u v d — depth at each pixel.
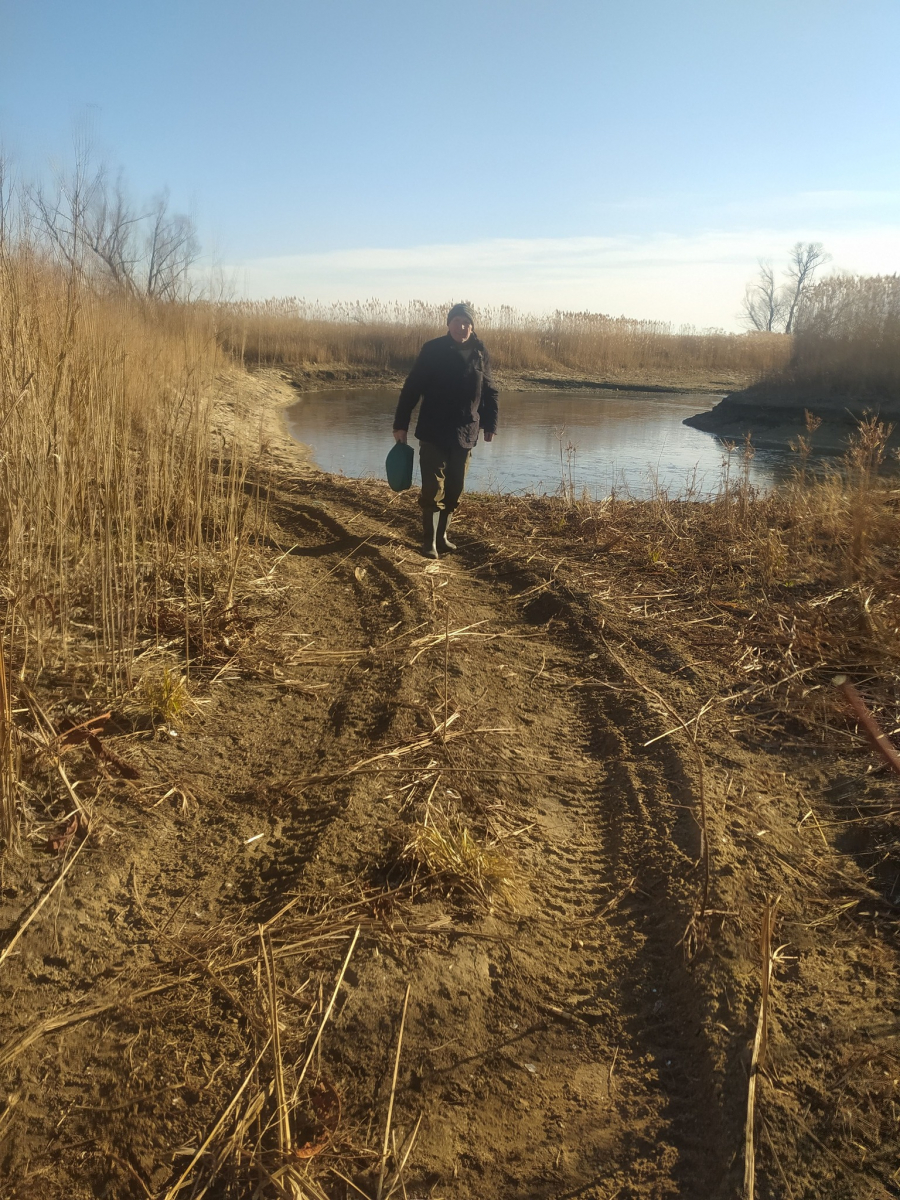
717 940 2.57
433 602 5.44
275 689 4.23
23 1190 1.86
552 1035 2.33
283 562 6.16
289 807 3.23
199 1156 1.94
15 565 4.05
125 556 4.56
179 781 3.35
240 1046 2.21
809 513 6.94
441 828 3.06
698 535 7.05
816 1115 2.03
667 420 21.05
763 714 4.02
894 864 2.96
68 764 3.32
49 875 2.76
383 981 2.41
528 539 7.09
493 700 4.18
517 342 33.84
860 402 19.48
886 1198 1.84
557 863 3.04
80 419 4.98
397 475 6.39
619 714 4.07
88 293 4.99
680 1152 2.00
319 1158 1.96
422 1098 2.12
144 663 4.22
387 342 33.72
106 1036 2.22
